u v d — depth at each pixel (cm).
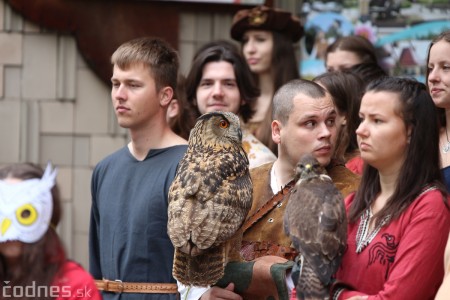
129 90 880
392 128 725
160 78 887
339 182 821
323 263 679
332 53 1159
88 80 1416
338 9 1332
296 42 1266
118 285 856
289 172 835
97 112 1416
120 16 1399
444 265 669
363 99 743
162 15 1408
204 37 1419
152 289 848
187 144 890
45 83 1409
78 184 1416
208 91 1088
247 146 1034
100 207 895
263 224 816
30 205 655
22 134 1405
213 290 783
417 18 1309
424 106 729
